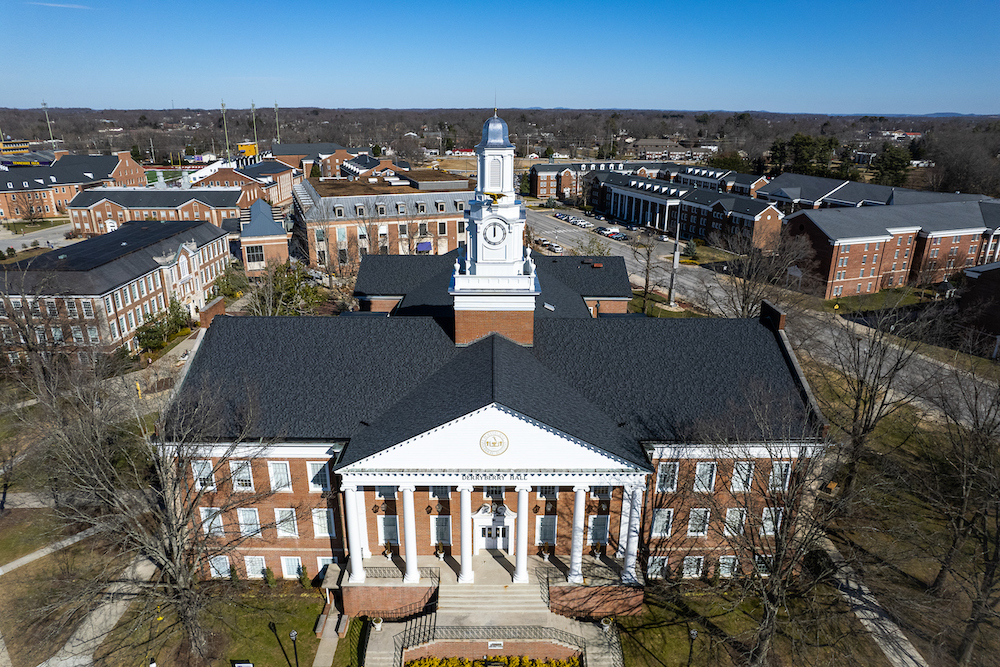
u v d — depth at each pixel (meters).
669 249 131.62
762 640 32.53
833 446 36.25
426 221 113.25
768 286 78.19
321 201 108.81
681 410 38.31
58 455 40.50
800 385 39.09
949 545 41.69
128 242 87.31
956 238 105.69
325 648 35.75
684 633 36.72
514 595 36.69
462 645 34.66
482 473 34.53
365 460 33.91
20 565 41.31
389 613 37.59
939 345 74.88
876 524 44.41
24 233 143.38
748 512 34.78
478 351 39.88
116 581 35.78
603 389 39.31
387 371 39.97
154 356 75.12
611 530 38.94
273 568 40.34
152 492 39.38
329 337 41.22
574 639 35.41
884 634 36.22
